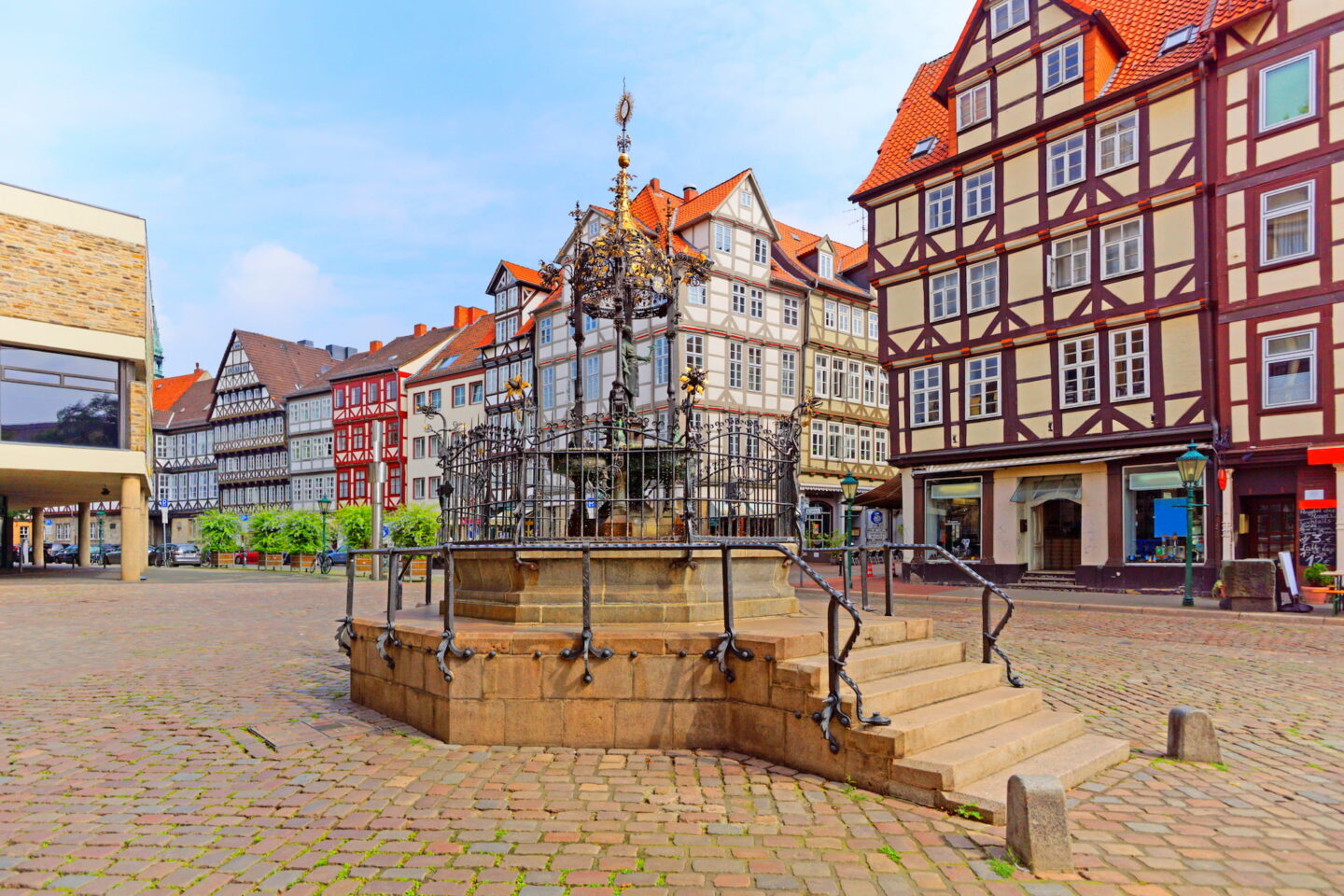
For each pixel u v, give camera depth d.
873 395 42.78
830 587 5.36
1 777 5.50
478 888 3.79
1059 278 23.45
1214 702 8.04
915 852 4.21
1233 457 19.67
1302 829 4.62
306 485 60.56
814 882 3.86
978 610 17.94
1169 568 20.75
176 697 8.19
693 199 38.38
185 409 74.88
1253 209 19.66
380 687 7.28
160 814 4.77
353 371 56.59
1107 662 10.46
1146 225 21.48
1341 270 18.23
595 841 4.33
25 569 37.41
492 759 5.75
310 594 22.80
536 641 6.10
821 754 5.37
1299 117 18.95
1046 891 3.80
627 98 8.93
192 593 23.11
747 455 7.88
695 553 6.86
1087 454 22.56
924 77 30.20
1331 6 18.48
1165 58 21.61
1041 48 23.56
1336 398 18.23
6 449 25.31
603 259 8.80
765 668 5.72
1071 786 5.32
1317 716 7.47
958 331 25.91
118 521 71.56
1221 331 20.12
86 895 3.76
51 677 9.47
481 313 58.16
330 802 4.93
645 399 34.31
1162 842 4.41
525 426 7.31
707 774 5.41
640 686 6.01
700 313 34.97
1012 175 24.42
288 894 3.75
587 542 6.55
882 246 28.11
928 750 5.21
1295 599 16.17
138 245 27.88
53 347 26.02
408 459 53.38
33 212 25.72
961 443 25.81
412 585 26.05
